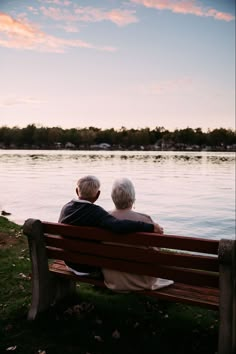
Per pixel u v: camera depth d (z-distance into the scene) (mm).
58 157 100500
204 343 3764
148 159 101938
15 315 4344
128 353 3617
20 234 8320
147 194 27375
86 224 3887
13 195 23781
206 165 77000
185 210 20281
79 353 3625
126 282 3871
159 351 3641
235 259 3246
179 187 33000
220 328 3365
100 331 4000
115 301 4730
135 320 4242
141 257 3650
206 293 3725
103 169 55625
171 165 74000
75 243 3982
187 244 3381
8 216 16422
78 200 4043
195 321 4246
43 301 4316
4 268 5961
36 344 3766
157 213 19219
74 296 4781
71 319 4211
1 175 40594
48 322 4152
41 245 4176
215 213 19375
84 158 98250
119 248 3742
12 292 5031
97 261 3928
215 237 14125
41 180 35312
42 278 4258
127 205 3916
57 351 3654
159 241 3482
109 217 3754
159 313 4434
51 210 18438
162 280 3955
